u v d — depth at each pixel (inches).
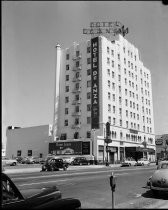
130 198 426.6
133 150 2378.2
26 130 2817.4
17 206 139.3
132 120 2518.5
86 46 2527.1
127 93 2583.7
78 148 2331.4
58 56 2662.4
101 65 2372.0
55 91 2610.7
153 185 445.1
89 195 447.8
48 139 2610.7
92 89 2383.1
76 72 2544.3
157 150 2356.1
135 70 2529.5
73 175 864.9
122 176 836.0
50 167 1252.5
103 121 2298.2
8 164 1975.9
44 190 170.4
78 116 2471.7
